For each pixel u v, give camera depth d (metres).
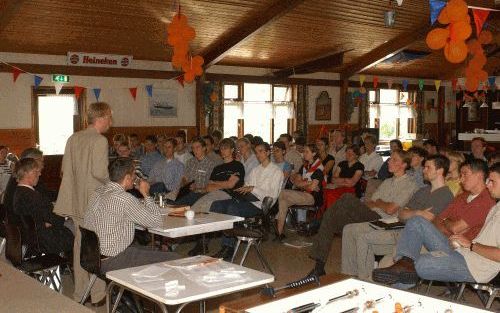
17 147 9.94
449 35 4.59
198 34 10.39
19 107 9.91
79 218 4.07
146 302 4.11
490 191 3.44
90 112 4.05
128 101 11.09
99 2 8.62
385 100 15.86
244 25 10.36
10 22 8.71
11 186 4.64
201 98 12.08
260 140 7.36
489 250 3.30
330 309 2.02
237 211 5.62
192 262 2.97
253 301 2.10
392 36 12.16
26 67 9.80
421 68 15.39
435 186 4.39
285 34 11.22
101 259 3.44
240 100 13.02
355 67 13.79
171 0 8.94
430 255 3.49
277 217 6.55
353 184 6.89
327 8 10.26
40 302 3.00
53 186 10.04
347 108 14.57
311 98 14.07
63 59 10.25
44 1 8.30
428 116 16.88
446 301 2.08
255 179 6.07
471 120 17.36
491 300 3.39
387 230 4.36
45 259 3.92
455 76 16.00
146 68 11.23
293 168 7.52
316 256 4.80
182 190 6.46
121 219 3.42
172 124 11.78
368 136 8.23
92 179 4.00
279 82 13.31
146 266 2.93
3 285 3.30
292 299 2.13
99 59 10.53
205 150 6.97
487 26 10.66
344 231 4.56
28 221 3.90
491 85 13.53
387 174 7.13
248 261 5.61
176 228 3.81
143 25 9.60
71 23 9.10
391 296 2.17
